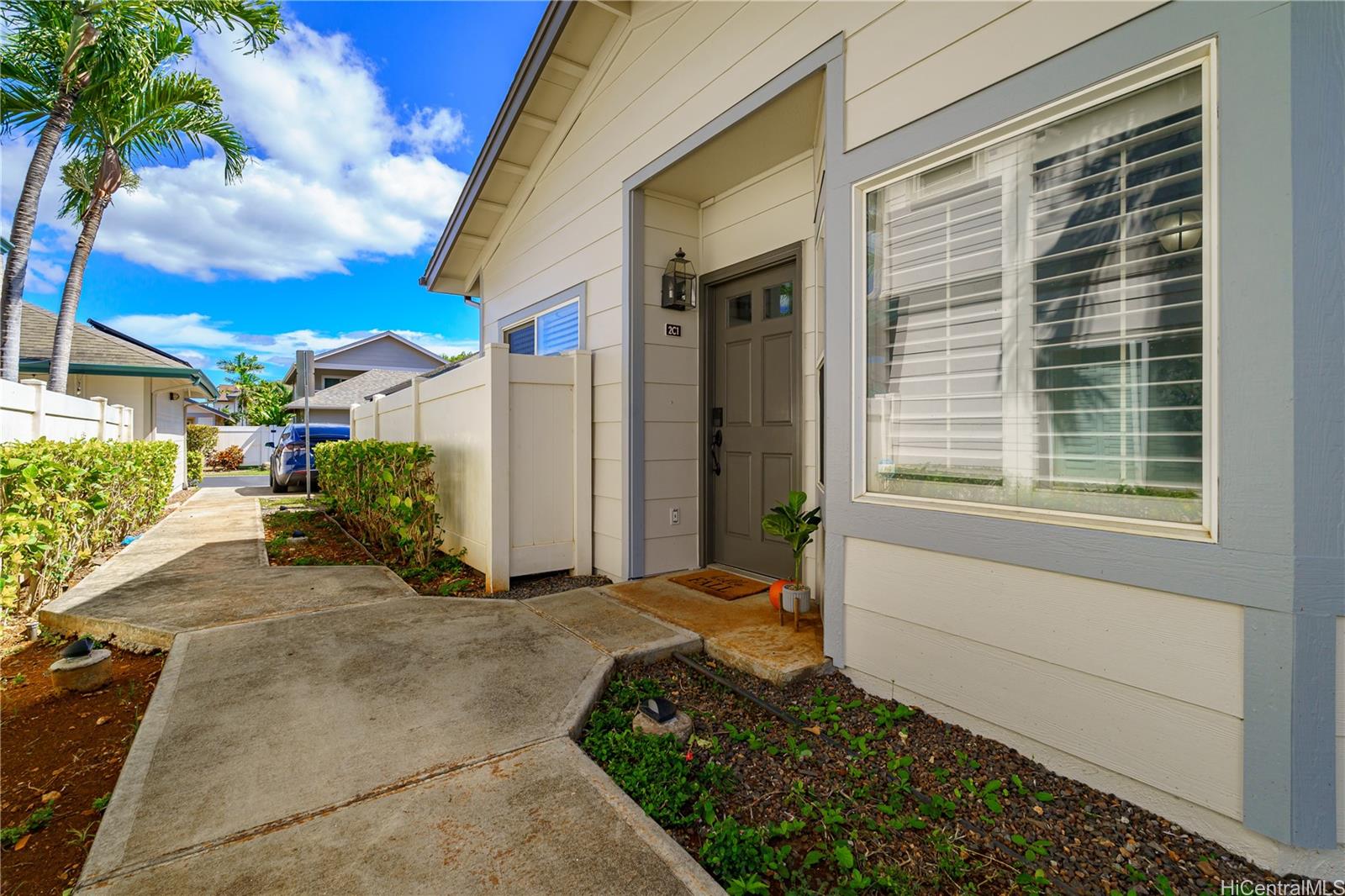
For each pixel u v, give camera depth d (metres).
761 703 2.58
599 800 1.84
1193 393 1.83
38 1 7.03
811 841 1.75
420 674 2.75
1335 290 1.55
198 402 17.12
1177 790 1.79
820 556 3.69
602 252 4.86
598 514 4.83
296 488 12.69
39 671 3.05
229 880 1.50
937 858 1.67
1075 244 2.09
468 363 4.99
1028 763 2.11
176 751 2.09
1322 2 1.56
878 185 2.67
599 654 2.98
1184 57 1.79
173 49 8.04
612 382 4.68
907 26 2.51
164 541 6.27
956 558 2.33
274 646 3.10
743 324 4.53
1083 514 2.04
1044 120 2.12
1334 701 1.56
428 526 5.08
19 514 3.47
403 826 1.70
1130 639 1.89
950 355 2.45
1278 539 1.62
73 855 1.70
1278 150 1.61
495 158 5.90
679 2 3.97
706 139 3.76
